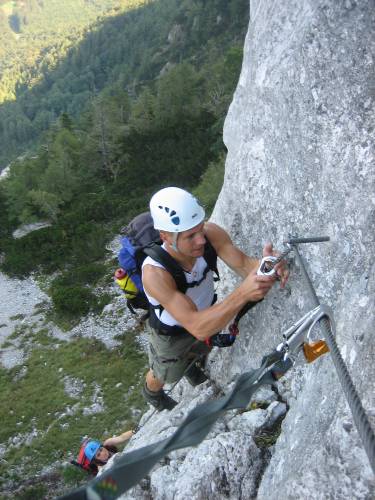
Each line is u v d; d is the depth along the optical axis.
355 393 1.48
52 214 46.75
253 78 4.07
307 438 2.69
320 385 2.94
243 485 3.22
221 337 3.92
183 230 3.05
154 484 3.61
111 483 1.02
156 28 152.00
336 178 3.27
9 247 41.16
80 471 19.59
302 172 3.56
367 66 3.09
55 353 27.94
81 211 44.62
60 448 21.27
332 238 3.31
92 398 23.91
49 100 163.38
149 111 60.59
